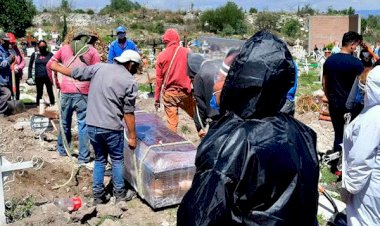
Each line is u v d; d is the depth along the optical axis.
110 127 5.71
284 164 2.19
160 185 5.78
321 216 5.65
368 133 3.64
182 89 7.69
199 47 7.32
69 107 7.41
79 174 6.91
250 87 2.29
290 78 2.36
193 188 2.25
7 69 11.48
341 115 7.00
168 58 7.64
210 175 2.20
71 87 7.23
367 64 7.54
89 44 7.14
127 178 6.56
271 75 2.28
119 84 5.65
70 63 6.99
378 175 3.72
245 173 2.16
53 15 61.53
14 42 12.53
